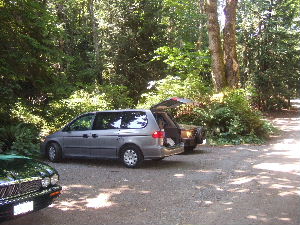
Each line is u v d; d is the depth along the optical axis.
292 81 28.55
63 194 6.71
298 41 28.50
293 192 6.58
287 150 12.09
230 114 14.64
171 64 19.94
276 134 16.77
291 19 28.17
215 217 5.29
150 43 23.45
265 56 27.66
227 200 6.16
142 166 9.55
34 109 16.06
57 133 10.52
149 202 6.15
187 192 6.77
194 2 27.53
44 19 14.39
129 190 6.99
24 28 14.02
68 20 24.28
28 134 11.77
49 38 15.75
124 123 9.48
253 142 14.11
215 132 14.66
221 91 16.98
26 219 5.30
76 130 10.23
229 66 18.16
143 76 23.67
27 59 13.40
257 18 28.38
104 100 16.91
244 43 28.95
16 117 14.25
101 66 23.05
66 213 5.58
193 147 12.23
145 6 22.69
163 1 24.02
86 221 5.21
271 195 6.40
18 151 11.01
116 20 22.86
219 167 9.27
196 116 15.25
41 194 4.88
